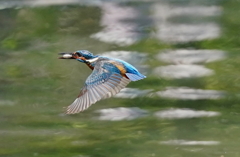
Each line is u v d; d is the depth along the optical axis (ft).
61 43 63.98
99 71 23.84
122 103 49.26
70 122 46.21
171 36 65.05
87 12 71.41
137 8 72.13
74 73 56.29
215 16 69.67
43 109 48.91
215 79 53.88
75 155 40.60
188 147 41.52
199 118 46.47
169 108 48.29
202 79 54.13
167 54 60.34
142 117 46.80
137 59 59.16
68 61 58.75
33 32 67.15
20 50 62.44
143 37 65.05
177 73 55.31
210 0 72.79
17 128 45.29
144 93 51.13
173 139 42.78
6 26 68.59
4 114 47.93
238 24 66.90
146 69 56.65
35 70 57.21
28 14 71.31
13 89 53.11
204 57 59.41
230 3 73.05
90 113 47.67
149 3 73.92
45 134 44.19
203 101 49.57
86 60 25.96
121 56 60.13
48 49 62.54
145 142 42.50
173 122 45.75
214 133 43.57
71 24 68.90
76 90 52.95
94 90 22.57
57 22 69.36
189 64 57.62
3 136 43.88
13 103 50.21
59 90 52.95
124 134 43.86
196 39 64.18
